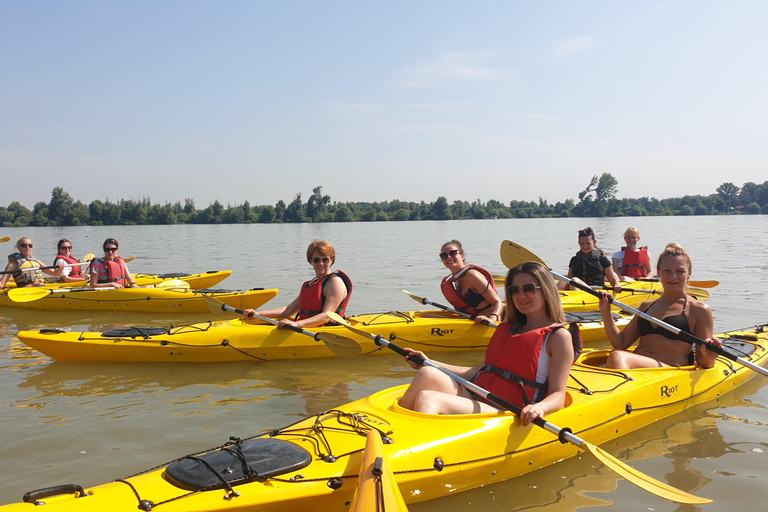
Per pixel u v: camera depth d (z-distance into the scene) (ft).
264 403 15.61
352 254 67.21
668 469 11.43
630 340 16.49
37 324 27.84
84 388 17.06
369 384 17.51
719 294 33.40
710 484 10.78
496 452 10.68
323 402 15.70
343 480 9.09
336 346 16.30
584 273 29.17
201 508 8.21
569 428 11.41
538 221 252.62
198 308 31.65
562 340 11.05
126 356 20.03
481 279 21.47
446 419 10.66
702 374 15.29
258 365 19.79
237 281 42.39
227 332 20.29
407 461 9.70
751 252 62.54
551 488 10.68
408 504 9.75
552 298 11.25
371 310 29.78
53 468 11.59
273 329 20.40
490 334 22.00
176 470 8.95
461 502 10.07
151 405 15.46
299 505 8.70
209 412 14.88
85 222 254.47
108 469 11.53
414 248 77.97
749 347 18.25
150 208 263.29
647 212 340.59
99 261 33.17
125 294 31.89
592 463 11.81
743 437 13.07
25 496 7.97
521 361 11.30
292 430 10.45
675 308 15.60
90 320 29.04
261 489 8.60
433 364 12.90
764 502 10.11
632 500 10.26
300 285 39.83
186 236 125.18
